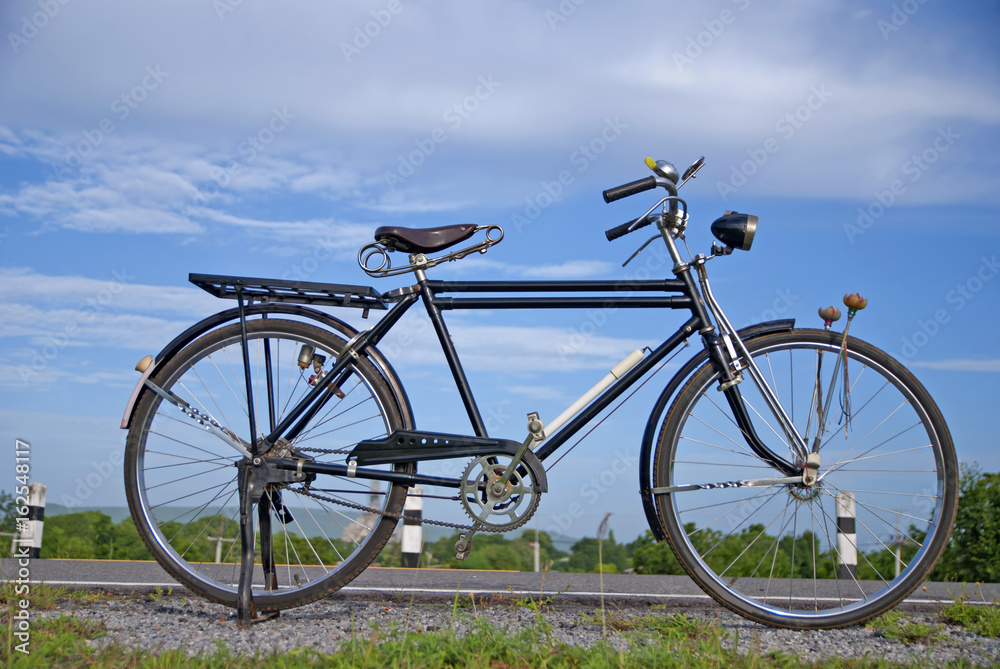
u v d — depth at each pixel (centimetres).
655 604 346
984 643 274
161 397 302
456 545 288
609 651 226
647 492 297
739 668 222
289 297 301
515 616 306
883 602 290
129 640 252
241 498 288
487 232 296
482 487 285
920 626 284
